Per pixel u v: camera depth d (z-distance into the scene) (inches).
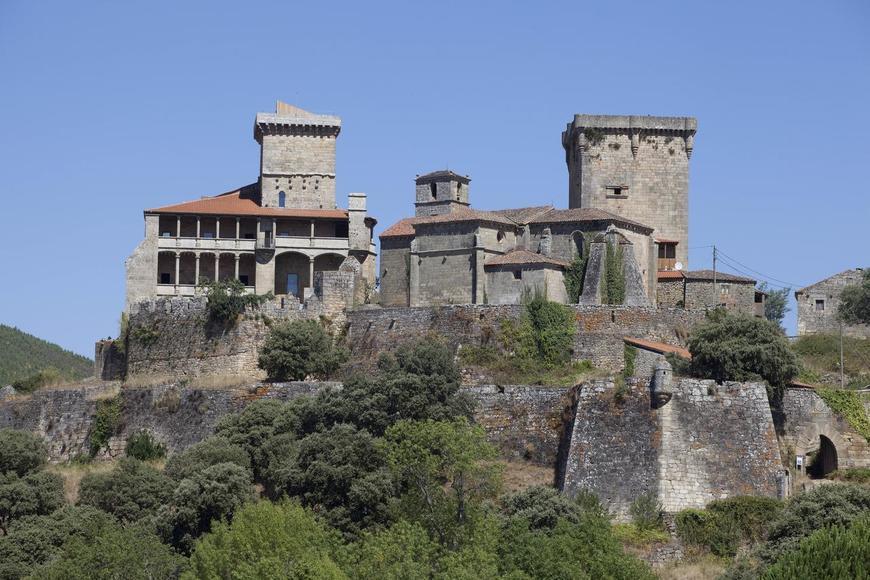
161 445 6333.7
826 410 5487.2
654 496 5049.2
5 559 5128.0
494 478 4972.9
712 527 4904.0
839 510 4648.1
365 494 5019.7
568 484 5123.0
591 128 7652.6
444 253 6879.9
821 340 6717.5
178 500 5265.8
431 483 4933.6
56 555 5098.4
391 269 7126.0
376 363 6441.9
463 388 5723.4
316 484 5182.1
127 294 7701.8
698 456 5103.3
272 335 6466.5
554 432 5438.0
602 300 6752.0
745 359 5511.8
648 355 6131.9
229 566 4534.9
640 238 7155.5
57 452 6540.4
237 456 5595.5
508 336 6284.5
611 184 7652.6
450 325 6387.8
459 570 4190.5
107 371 7130.9
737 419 5167.3
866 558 4074.8
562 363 6254.9
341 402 5669.3
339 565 4480.8
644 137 7682.1
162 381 6638.8
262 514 4660.4
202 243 7824.8
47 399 6688.0
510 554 4458.7
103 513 5413.4
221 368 6643.7
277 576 4320.9
